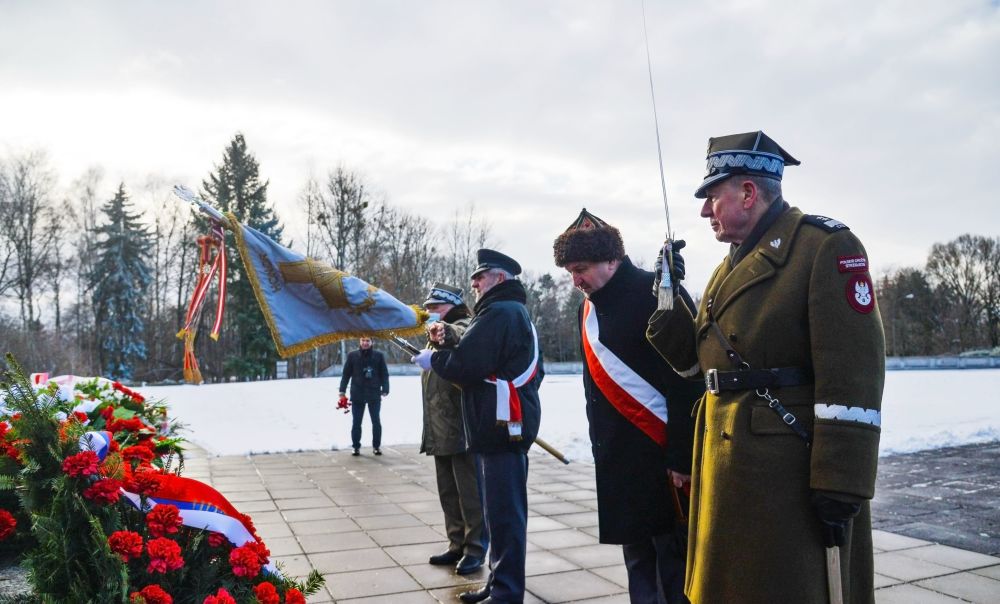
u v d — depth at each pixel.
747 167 2.31
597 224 3.17
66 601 2.28
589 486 7.34
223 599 2.26
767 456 2.10
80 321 49.69
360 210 45.91
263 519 5.91
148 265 51.62
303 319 3.44
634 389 2.94
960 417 12.78
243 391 21.86
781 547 2.04
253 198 48.03
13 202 44.94
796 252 2.18
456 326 4.61
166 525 2.44
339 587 4.20
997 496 6.60
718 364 2.28
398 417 14.03
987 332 65.25
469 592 3.97
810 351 2.12
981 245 65.69
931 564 4.60
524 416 3.71
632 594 3.06
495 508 3.64
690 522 2.45
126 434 3.58
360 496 6.85
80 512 2.34
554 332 61.91
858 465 1.94
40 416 2.49
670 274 2.52
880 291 72.75
